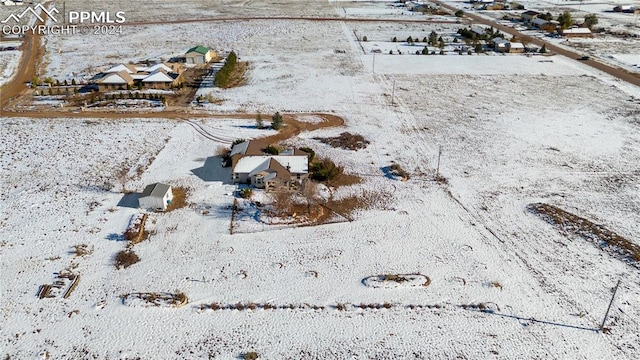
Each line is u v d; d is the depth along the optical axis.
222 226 38.41
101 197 42.00
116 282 32.59
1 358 26.97
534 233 37.62
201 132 54.91
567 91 68.06
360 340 28.55
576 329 29.16
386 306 30.88
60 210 40.09
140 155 49.47
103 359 27.12
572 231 37.69
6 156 48.97
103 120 58.12
